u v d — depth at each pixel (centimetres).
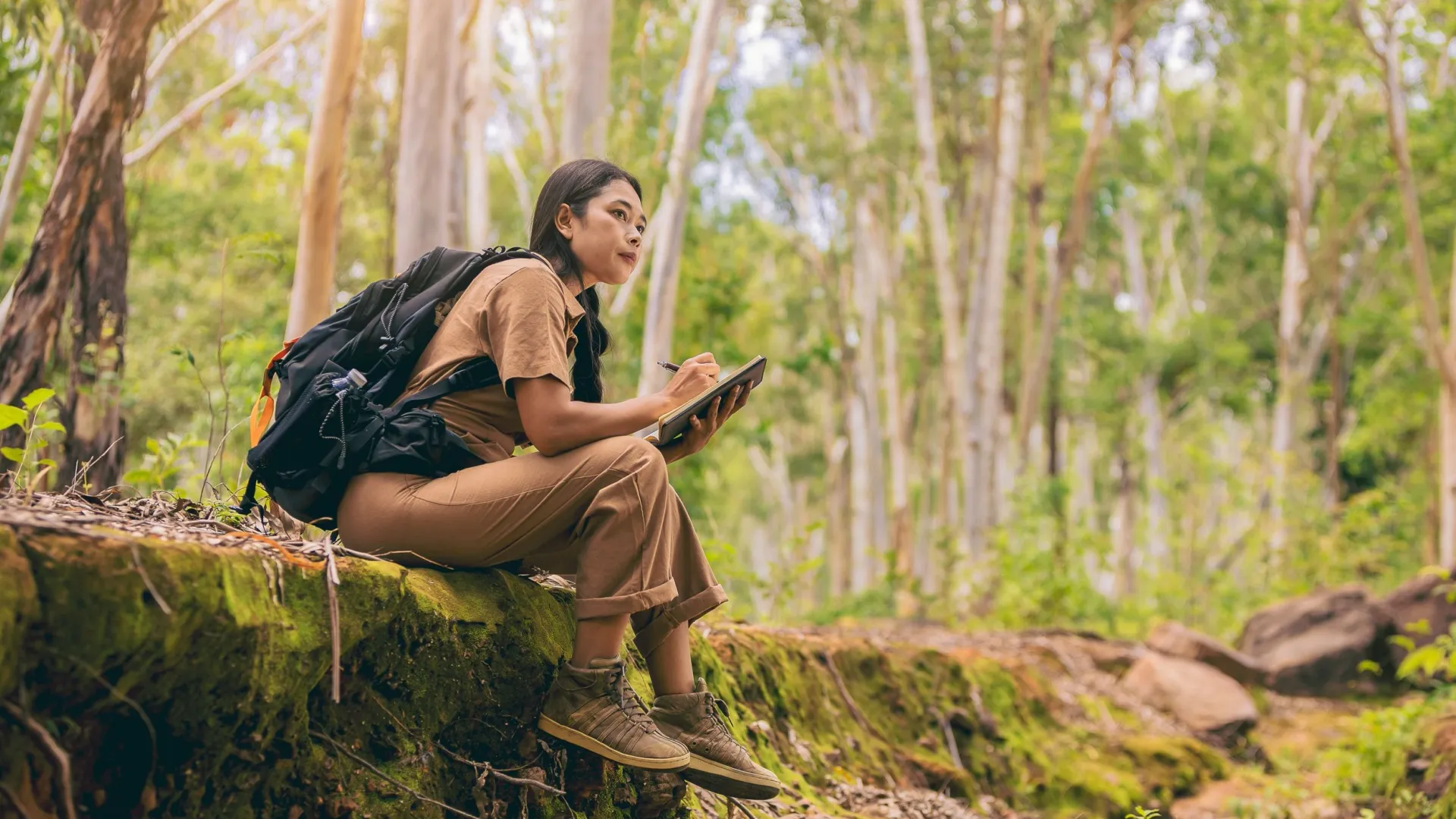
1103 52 1853
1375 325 2047
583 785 290
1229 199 2322
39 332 473
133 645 188
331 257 514
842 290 2398
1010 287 2212
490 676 271
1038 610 1087
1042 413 2319
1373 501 1442
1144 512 2620
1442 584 882
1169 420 2523
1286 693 862
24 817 182
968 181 1989
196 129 1041
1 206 536
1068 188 2125
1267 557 1367
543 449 262
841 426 2609
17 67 638
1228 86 2148
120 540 190
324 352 270
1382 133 1991
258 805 224
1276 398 2273
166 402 982
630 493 263
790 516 2820
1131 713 739
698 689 287
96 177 486
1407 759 563
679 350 1150
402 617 245
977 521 1557
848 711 522
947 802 496
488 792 270
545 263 273
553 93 1380
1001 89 1630
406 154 591
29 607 176
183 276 1240
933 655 614
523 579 292
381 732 248
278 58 999
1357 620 884
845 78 2009
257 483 268
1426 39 1424
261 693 211
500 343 264
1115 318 2370
